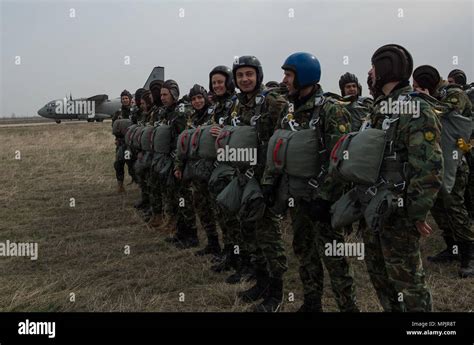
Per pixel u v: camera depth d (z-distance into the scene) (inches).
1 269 177.0
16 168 460.1
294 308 135.0
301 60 109.4
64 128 1068.5
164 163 209.9
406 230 90.4
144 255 191.2
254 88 138.3
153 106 247.8
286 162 111.8
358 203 96.7
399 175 89.3
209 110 182.4
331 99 109.7
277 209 121.8
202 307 137.6
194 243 204.4
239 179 135.9
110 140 740.7
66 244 209.8
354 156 90.9
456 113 122.5
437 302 134.8
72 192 343.0
